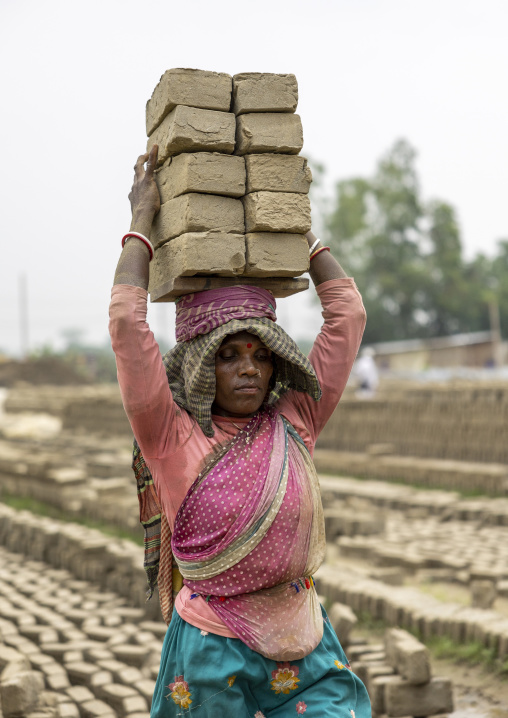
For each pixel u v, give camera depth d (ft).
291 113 8.25
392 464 45.70
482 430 46.47
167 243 8.36
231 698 7.48
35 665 16.52
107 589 23.12
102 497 35.14
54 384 148.15
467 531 30.32
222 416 8.07
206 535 7.59
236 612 7.55
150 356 7.66
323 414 8.74
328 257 9.09
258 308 7.97
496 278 176.76
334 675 7.88
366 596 20.42
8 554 28.66
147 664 16.42
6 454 54.24
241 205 8.17
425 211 160.76
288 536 7.58
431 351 133.49
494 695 15.70
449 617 18.48
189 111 8.01
